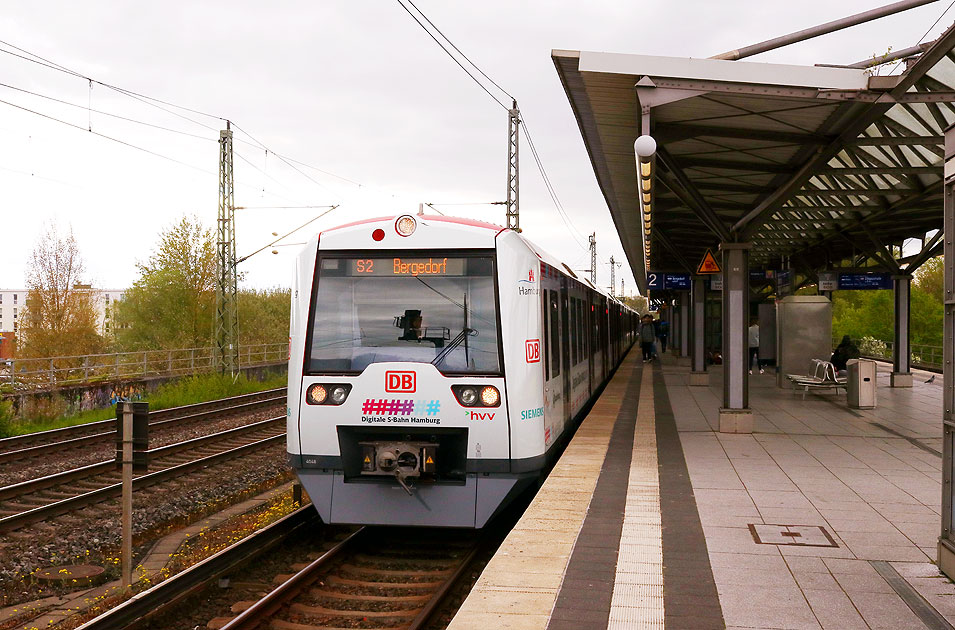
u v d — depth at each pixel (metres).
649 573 5.68
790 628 4.66
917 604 5.05
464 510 7.85
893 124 12.23
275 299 56.88
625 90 9.59
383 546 8.59
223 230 28.31
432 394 7.82
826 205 18.44
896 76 8.49
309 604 6.77
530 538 6.60
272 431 17.78
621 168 14.64
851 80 8.62
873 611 4.93
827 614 4.88
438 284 8.01
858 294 42.28
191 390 24.95
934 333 35.12
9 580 7.95
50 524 9.80
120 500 10.98
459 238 8.04
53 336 38.84
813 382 17.69
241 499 12.03
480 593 5.27
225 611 6.79
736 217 17.89
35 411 20.89
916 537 6.62
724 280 12.85
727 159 12.13
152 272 37.69
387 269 8.09
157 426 17.91
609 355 23.11
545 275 9.24
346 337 8.06
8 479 12.36
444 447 7.95
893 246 23.98
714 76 8.70
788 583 5.46
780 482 8.89
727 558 6.04
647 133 8.85
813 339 20.39
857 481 8.94
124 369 38.12
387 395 7.88
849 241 21.45
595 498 8.08
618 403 17.19
